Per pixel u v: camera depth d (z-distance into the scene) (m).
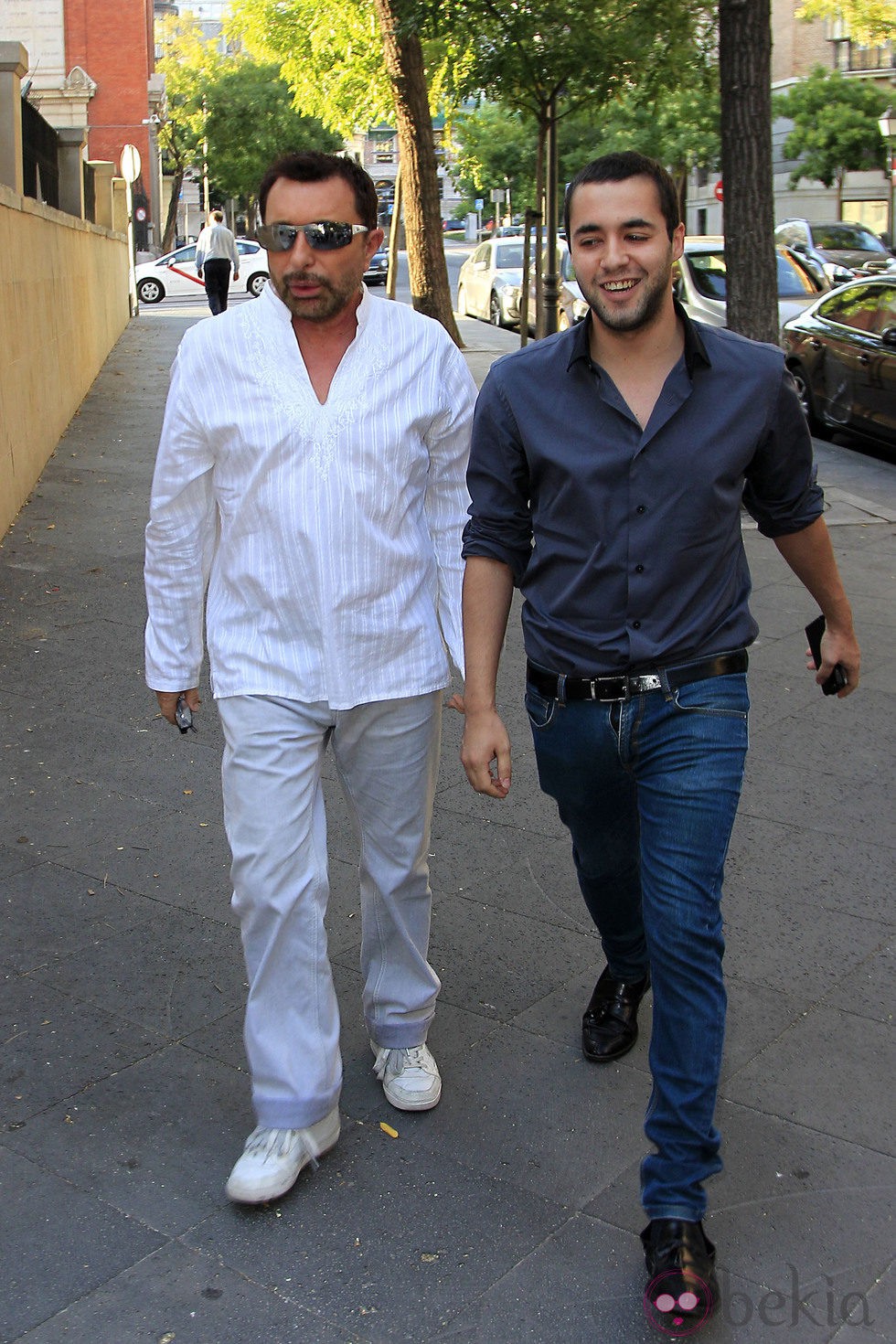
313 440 2.80
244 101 55.38
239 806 2.87
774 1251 2.79
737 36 9.07
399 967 3.22
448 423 2.96
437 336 2.94
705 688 2.74
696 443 2.64
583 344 2.69
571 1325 2.58
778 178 48.47
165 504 2.94
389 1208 2.90
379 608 2.89
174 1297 2.63
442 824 4.81
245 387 2.81
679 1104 2.60
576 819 3.06
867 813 4.93
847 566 8.60
